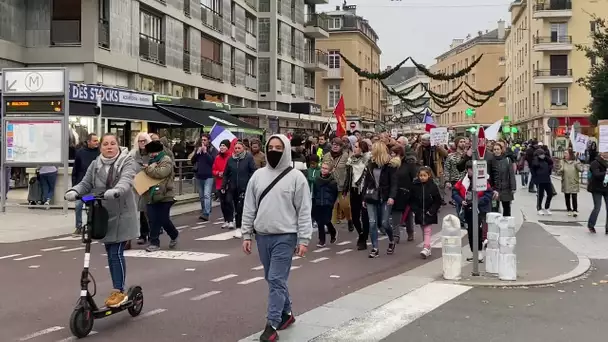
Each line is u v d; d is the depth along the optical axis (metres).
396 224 11.40
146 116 25.19
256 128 32.31
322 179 11.45
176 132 30.73
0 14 22.92
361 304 7.21
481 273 8.93
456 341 5.83
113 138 6.39
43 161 15.70
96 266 9.50
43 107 15.60
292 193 5.79
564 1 57.97
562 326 6.35
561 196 22.36
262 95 46.09
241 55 42.00
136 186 9.03
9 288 7.96
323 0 54.47
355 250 11.28
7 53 23.00
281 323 6.14
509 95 77.06
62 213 15.95
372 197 10.47
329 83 67.50
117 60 25.55
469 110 28.75
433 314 6.80
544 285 8.35
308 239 5.77
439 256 10.72
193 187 20.25
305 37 54.69
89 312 5.90
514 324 6.42
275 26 46.22
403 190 10.89
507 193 12.41
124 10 26.20
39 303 7.18
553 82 57.94
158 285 8.16
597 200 13.32
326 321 6.48
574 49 57.50
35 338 5.86
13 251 10.89
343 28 66.81
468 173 10.41
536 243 12.02
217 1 37.50
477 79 83.19
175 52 31.08
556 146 49.00
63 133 15.62
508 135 46.03
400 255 10.77
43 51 24.11
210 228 14.08
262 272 9.07
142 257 10.30
